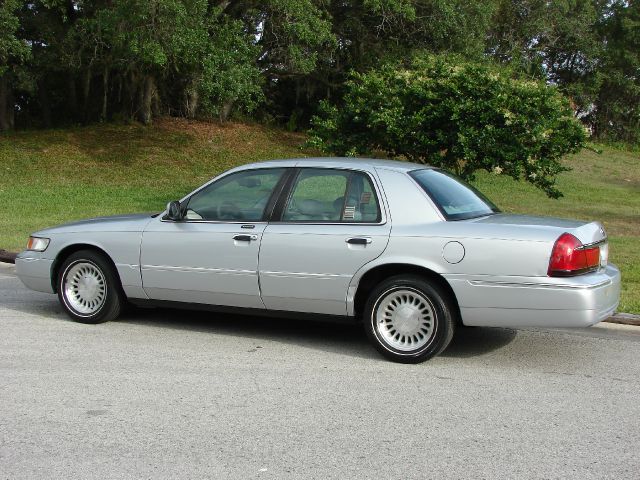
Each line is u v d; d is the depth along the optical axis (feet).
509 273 18.95
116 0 65.82
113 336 22.88
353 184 21.20
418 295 19.94
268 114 107.76
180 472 13.30
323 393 17.78
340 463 13.73
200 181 76.95
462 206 21.17
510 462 13.85
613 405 17.21
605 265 20.65
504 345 22.53
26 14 80.64
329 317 21.25
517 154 39.68
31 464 13.62
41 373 19.04
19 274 25.38
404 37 88.48
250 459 13.89
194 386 18.17
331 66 99.55
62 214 54.08
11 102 94.32
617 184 92.27
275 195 21.93
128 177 76.43
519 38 104.83
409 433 15.28
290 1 73.92
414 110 41.34
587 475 13.30
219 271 22.08
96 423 15.67
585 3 117.39
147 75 89.56
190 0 65.62
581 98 129.08
